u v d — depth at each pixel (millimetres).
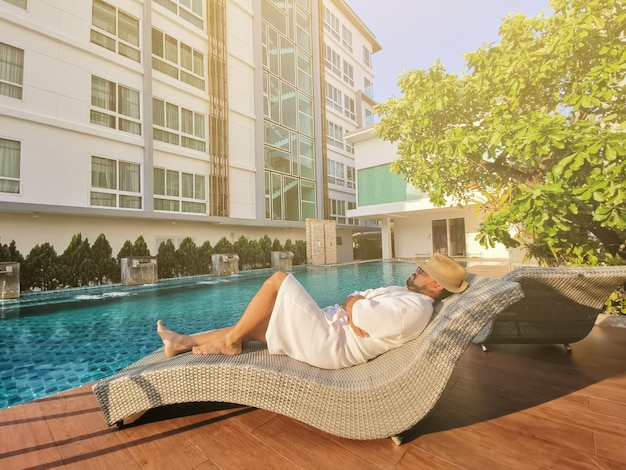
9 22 8711
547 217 2488
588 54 3117
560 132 2566
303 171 19188
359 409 1394
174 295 7906
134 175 11406
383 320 1504
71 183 9766
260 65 16297
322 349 1549
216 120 14344
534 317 2311
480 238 2936
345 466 1309
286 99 18312
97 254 9586
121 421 1662
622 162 2307
